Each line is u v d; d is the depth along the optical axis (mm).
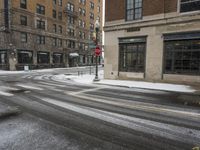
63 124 5488
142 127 5348
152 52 15641
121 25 17391
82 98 9250
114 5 17953
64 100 8711
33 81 17250
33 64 38375
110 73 18578
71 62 50969
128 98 9430
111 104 8031
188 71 13969
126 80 17250
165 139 4578
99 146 4164
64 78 20641
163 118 6176
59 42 46375
